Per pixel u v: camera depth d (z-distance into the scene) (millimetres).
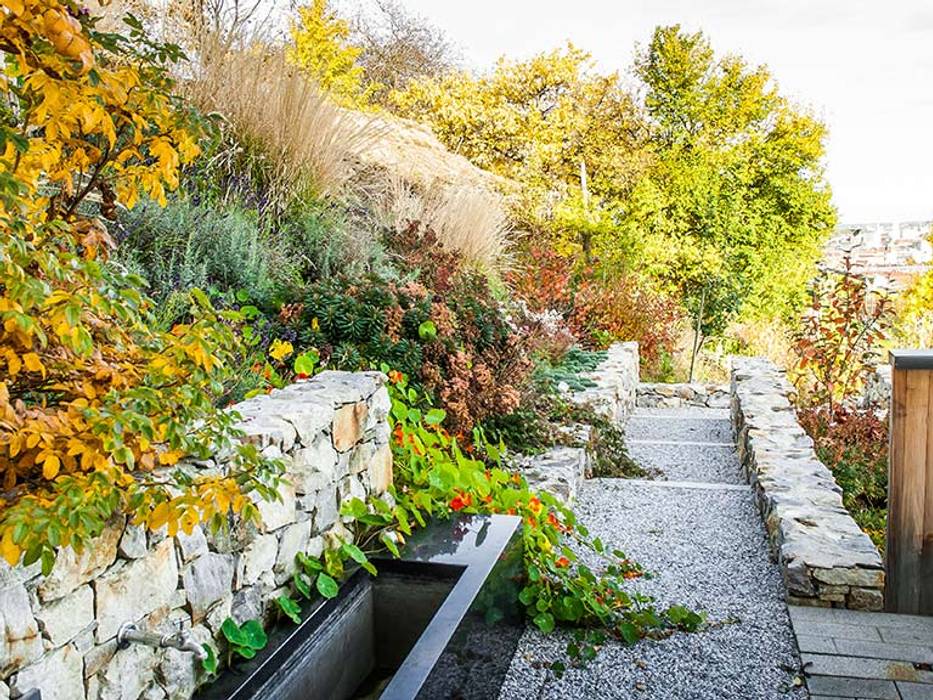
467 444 4074
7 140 1380
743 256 17047
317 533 2406
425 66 17891
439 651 1920
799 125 17906
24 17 1334
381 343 3953
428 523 2883
